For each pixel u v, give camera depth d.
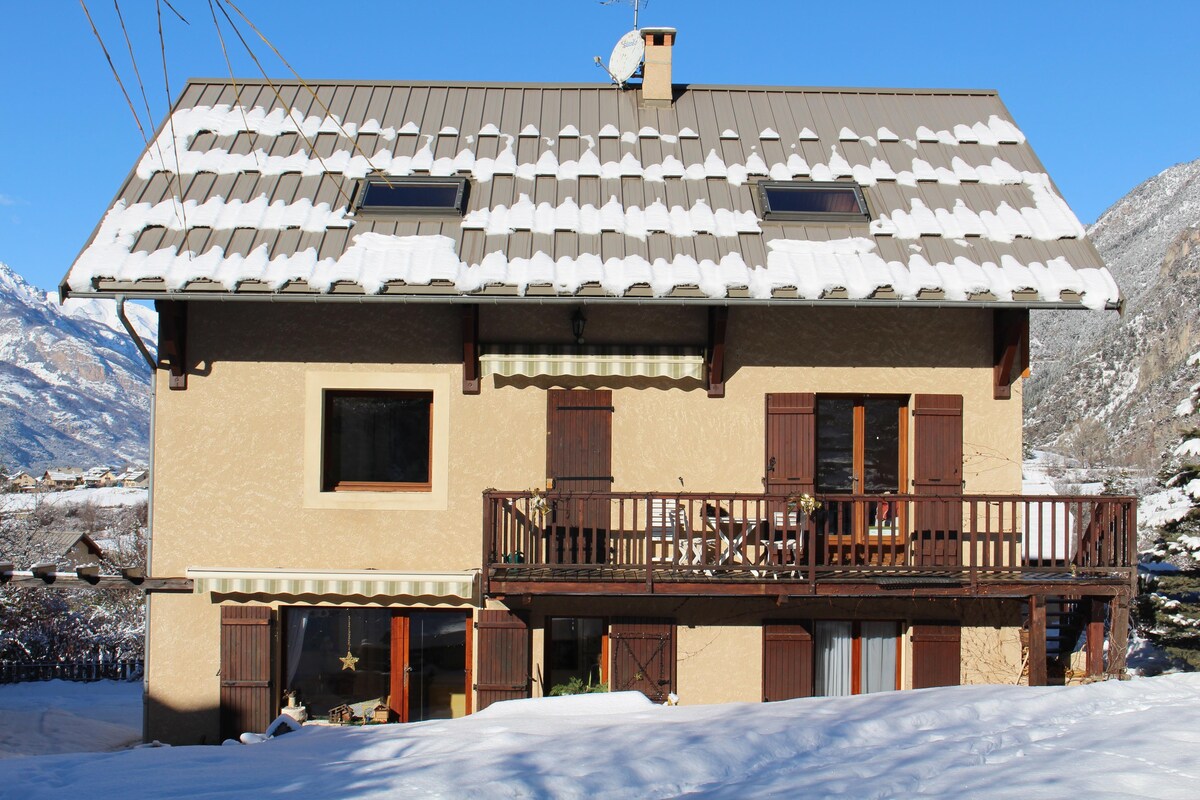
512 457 12.68
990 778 6.02
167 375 12.63
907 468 12.94
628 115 15.19
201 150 13.79
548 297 11.59
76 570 12.46
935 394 12.76
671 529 12.64
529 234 12.50
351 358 12.62
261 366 12.59
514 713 9.30
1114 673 11.94
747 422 12.77
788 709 8.66
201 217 12.48
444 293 11.61
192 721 12.45
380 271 11.74
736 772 6.73
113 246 11.98
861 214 12.95
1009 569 11.77
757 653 12.70
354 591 11.91
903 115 15.45
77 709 18.34
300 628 12.75
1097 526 11.99
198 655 12.50
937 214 13.19
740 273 11.91
